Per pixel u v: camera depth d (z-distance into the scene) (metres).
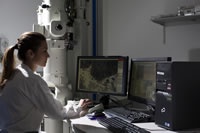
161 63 1.61
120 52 2.83
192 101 1.59
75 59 2.88
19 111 1.66
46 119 2.46
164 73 1.58
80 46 2.85
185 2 2.21
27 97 1.67
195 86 1.59
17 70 1.74
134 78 2.12
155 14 2.45
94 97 2.69
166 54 2.39
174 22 2.30
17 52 1.76
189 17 2.01
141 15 2.59
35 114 1.73
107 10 2.95
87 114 1.99
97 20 3.05
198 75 1.60
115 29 2.87
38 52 1.78
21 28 3.40
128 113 1.96
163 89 1.60
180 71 1.54
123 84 2.15
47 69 2.61
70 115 1.78
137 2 2.62
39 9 2.69
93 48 3.01
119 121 1.73
